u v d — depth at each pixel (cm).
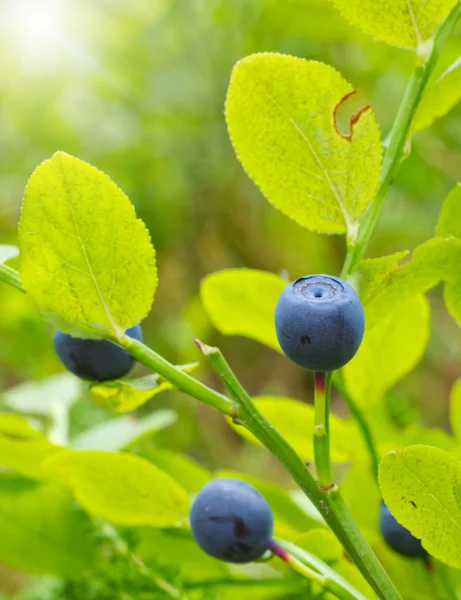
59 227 18
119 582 21
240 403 18
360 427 21
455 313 19
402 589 22
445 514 18
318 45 45
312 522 22
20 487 22
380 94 44
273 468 48
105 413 29
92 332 18
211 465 49
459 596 21
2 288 36
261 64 19
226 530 19
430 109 20
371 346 22
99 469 20
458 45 30
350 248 19
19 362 35
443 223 19
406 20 19
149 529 22
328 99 19
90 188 18
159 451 22
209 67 51
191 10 50
